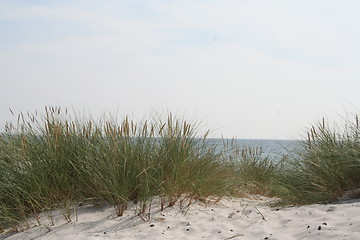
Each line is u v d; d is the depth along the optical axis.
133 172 6.33
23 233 5.70
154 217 5.86
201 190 6.54
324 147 7.50
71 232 5.54
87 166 6.40
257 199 7.50
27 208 6.24
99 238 5.16
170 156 6.55
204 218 5.82
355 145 7.25
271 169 8.79
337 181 6.91
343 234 4.37
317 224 4.94
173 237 5.08
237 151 9.03
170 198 6.28
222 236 4.98
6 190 6.31
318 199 6.67
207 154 6.93
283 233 4.89
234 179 7.44
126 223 5.71
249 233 5.07
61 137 6.83
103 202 6.47
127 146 6.51
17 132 7.06
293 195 6.93
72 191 6.48
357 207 5.58
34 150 6.66
